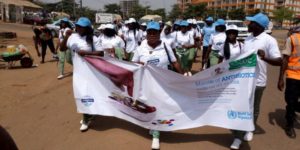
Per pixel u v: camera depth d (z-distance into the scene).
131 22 10.20
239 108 5.05
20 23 50.06
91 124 6.39
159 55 5.45
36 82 10.31
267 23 5.34
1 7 51.25
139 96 5.50
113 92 5.76
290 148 5.53
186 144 5.49
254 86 4.97
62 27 11.48
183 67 10.16
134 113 5.63
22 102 8.09
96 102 5.88
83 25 6.47
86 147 5.42
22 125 6.54
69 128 6.31
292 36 5.86
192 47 10.12
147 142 5.56
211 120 5.29
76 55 5.90
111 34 8.75
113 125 6.32
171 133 5.97
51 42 14.88
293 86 5.91
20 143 5.71
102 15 46.88
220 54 6.69
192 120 5.38
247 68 4.95
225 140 5.69
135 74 5.47
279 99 8.66
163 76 5.29
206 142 5.59
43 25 14.48
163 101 5.38
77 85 5.91
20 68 12.98
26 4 56.19
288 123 6.08
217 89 5.19
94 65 5.79
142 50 5.52
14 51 12.84
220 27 8.46
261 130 6.30
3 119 6.88
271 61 5.23
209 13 78.31
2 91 9.05
